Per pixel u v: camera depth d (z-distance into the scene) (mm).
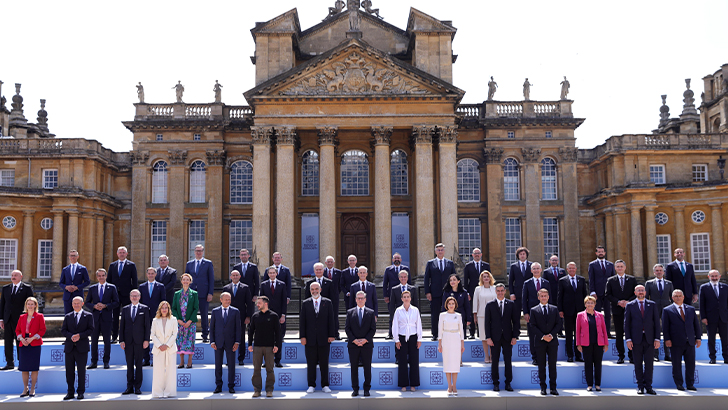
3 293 19172
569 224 45875
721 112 49781
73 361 17078
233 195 46125
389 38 45562
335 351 19969
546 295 17188
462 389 18000
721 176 46062
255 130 38844
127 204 48781
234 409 16531
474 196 46375
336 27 45812
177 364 19391
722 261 42906
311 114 38938
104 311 18938
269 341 17094
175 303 18828
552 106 47062
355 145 43750
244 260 21391
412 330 17609
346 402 16609
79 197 43906
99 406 16547
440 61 41500
